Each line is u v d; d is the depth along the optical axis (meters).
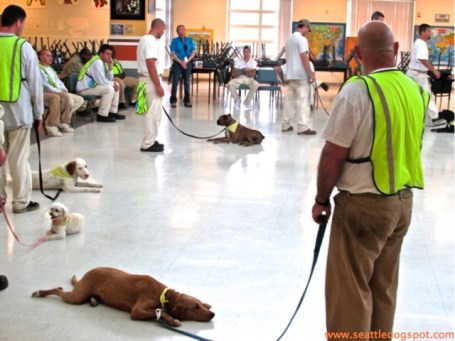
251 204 5.64
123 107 11.82
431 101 10.28
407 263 4.33
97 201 5.65
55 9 13.77
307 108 9.34
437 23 19.69
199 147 8.22
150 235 4.76
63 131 9.18
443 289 3.90
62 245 4.52
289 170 7.01
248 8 19.62
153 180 6.43
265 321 3.42
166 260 4.26
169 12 19.42
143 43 7.62
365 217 2.63
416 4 19.62
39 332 3.24
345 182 2.67
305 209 5.53
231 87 12.76
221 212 5.38
